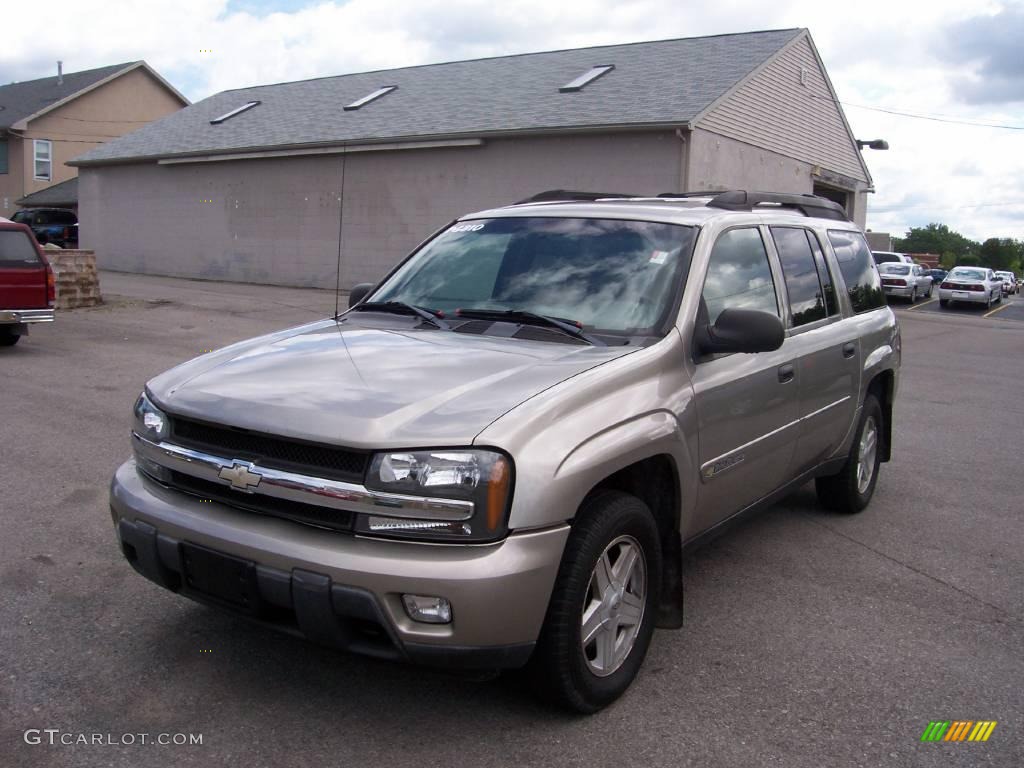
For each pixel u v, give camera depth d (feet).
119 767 9.89
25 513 17.92
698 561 16.96
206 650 12.59
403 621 9.64
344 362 11.85
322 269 79.61
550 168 66.49
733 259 14.80
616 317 13.08
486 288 14.44
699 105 62.59
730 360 13.75
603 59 78.23
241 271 85.40
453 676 10.22
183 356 39.11
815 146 83.66
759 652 13.19
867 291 20.11
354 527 9.83
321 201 78.84
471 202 70.44
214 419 10.64
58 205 121.80
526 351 12.18
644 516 11.64
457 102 76.43
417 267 15.76
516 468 9.83
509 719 11.11
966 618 14.65
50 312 39.55
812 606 14.94
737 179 68.80
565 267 14.19
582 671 10.78
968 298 110.42
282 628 10.32
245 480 10.33
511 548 9.74
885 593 15.60
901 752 10.69
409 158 73.00
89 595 14.21
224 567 10.34
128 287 75.25
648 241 14.17
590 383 11.08
